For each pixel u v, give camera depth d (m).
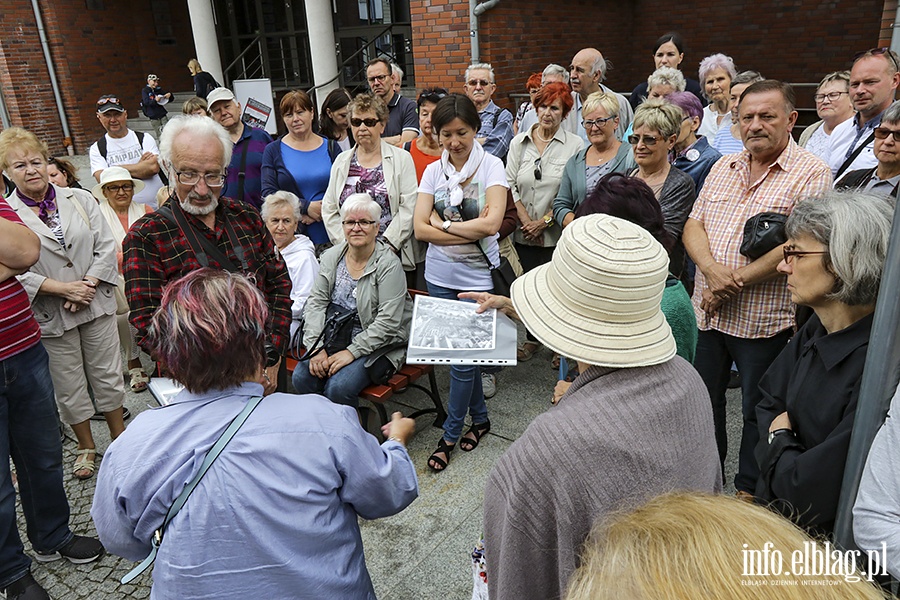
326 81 9.50
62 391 3.31
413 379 3.40
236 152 4.77
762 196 2.55
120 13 12.66
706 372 2.80
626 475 1.10
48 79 11.81
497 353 2.38
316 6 9.18
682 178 2.90
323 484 1.38
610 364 1.17
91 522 3.07
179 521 1.30
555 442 1.12
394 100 5.70
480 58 7.47
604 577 0.64
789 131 2.55
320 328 3.37
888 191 2.41
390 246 3.86
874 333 1.28
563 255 1.24
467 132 3.16
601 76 5.07
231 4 12.09
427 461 3.35
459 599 2.47
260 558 1.31
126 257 2.38
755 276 2.46
